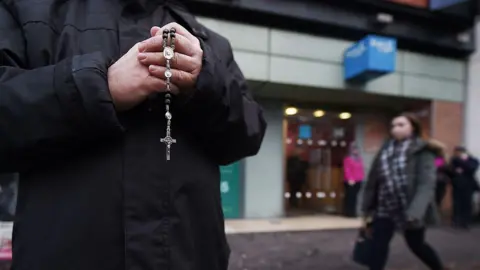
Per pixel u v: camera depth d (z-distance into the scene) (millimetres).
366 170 10172
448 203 9711
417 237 4074
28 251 868
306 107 9742
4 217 3330
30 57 894
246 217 8914
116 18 986
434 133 9602
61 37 920
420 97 9516
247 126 1063
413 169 3840
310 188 10008
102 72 830
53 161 876
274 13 7840
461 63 10008
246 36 7820
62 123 798
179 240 903
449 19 9422
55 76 812
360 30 8617
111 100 815
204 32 1144
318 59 8422
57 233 851
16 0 957
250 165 8992
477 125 10016
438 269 4102
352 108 10273
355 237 7531
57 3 972
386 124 10453
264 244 6863
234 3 7480
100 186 861
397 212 3857
